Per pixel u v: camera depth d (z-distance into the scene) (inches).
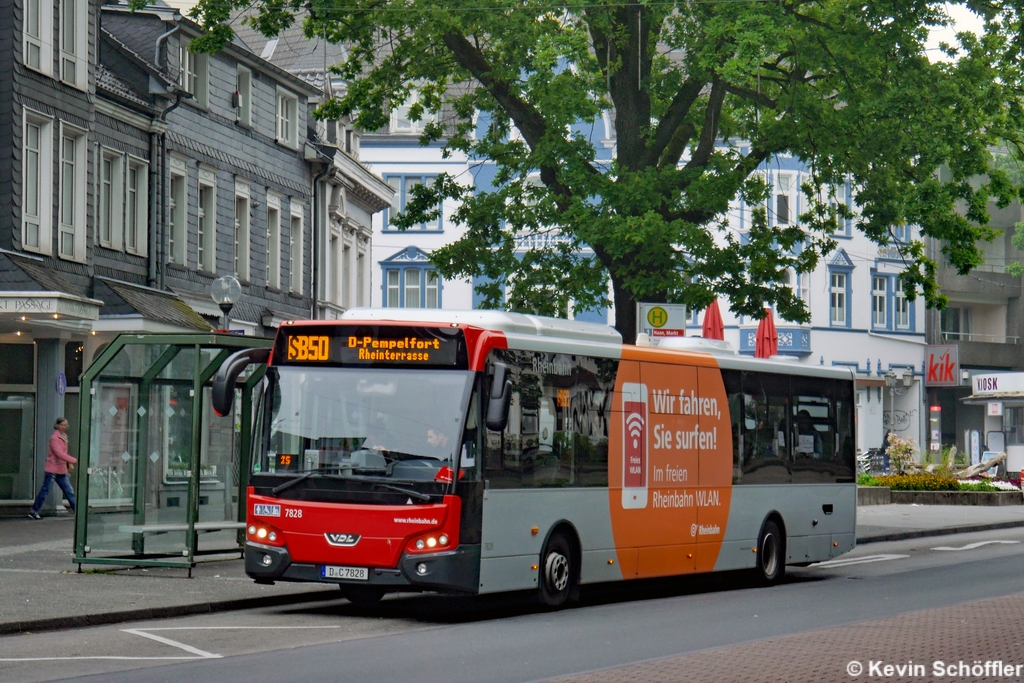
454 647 523.5
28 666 471.5
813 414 916.6
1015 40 1155.9
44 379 1223.5
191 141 1508.4
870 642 519.8
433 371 624.7
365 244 2233.0
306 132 1857.8
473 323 655.8
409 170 2787.9
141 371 773.9
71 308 1122.7
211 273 1557.6
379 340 630.5
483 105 1266.0
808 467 906.1
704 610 676.1
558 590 678.5
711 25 1070.4
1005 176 1219.2
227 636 559.8
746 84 1182.3
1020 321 2965.1
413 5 1119.6
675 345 829.8
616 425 725.9
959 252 1213.1
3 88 1162.6
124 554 772.0
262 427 636.7
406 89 1261.1
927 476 1772.9
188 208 1504.7
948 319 2945.4
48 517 1186.0
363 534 609.9
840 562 1040.2
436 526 605.6
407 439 618.2
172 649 518.0
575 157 1140.5
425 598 748.0
